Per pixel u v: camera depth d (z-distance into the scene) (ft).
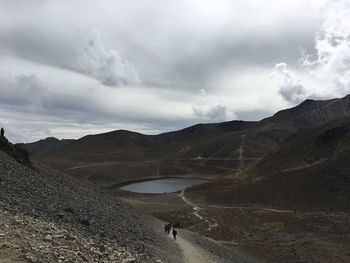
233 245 218.18
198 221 301.02
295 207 372.99
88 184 269.64
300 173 441.27
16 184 114.01
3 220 65.31
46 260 52.03
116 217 145.38
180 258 125.49
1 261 47.34
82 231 87.51
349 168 414.21
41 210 93.09
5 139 176.55
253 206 384.68
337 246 221.25
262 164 591.78
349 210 349.82
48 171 206.28
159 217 319.88
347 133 524.93
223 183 540.11
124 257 69.51
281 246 219.41
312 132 586.45
